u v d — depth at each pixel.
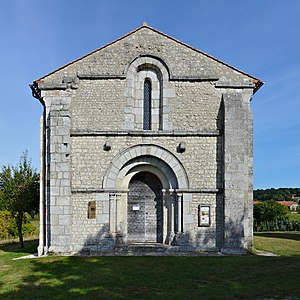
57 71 13.98
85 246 13.13
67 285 8.28
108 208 13.32
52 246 12.82
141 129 14.00
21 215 19.22
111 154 13.57
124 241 13.78
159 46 14.12
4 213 25.66
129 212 14.34
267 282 8.27
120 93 13.86
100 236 13.19
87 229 13.22
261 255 12.50
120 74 13.86
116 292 7.66
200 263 10.64
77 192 13.34
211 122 13.74
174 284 8.26
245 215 13.29
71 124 13.65
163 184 14.01
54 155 13.13
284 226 30.30
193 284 8.23
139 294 7.48
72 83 13.80
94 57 14.03
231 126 13.29
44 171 14.02
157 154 13.60
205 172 13.51
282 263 10.55
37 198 18.91
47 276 9.22
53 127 13.24
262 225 30.84
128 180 14.01
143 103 14.23
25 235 26.50
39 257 12.20
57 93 13.84
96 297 7.31
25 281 8.77
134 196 14.41
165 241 13.80
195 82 13.95
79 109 13.77
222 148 13.51
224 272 9.41
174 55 14.09
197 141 13.63
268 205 34.12
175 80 13.90
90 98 13.83
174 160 13.57
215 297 7.16
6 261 11.82
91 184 13.41
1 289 8.07
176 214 13.53
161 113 13.92
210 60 14.09
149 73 14.29
